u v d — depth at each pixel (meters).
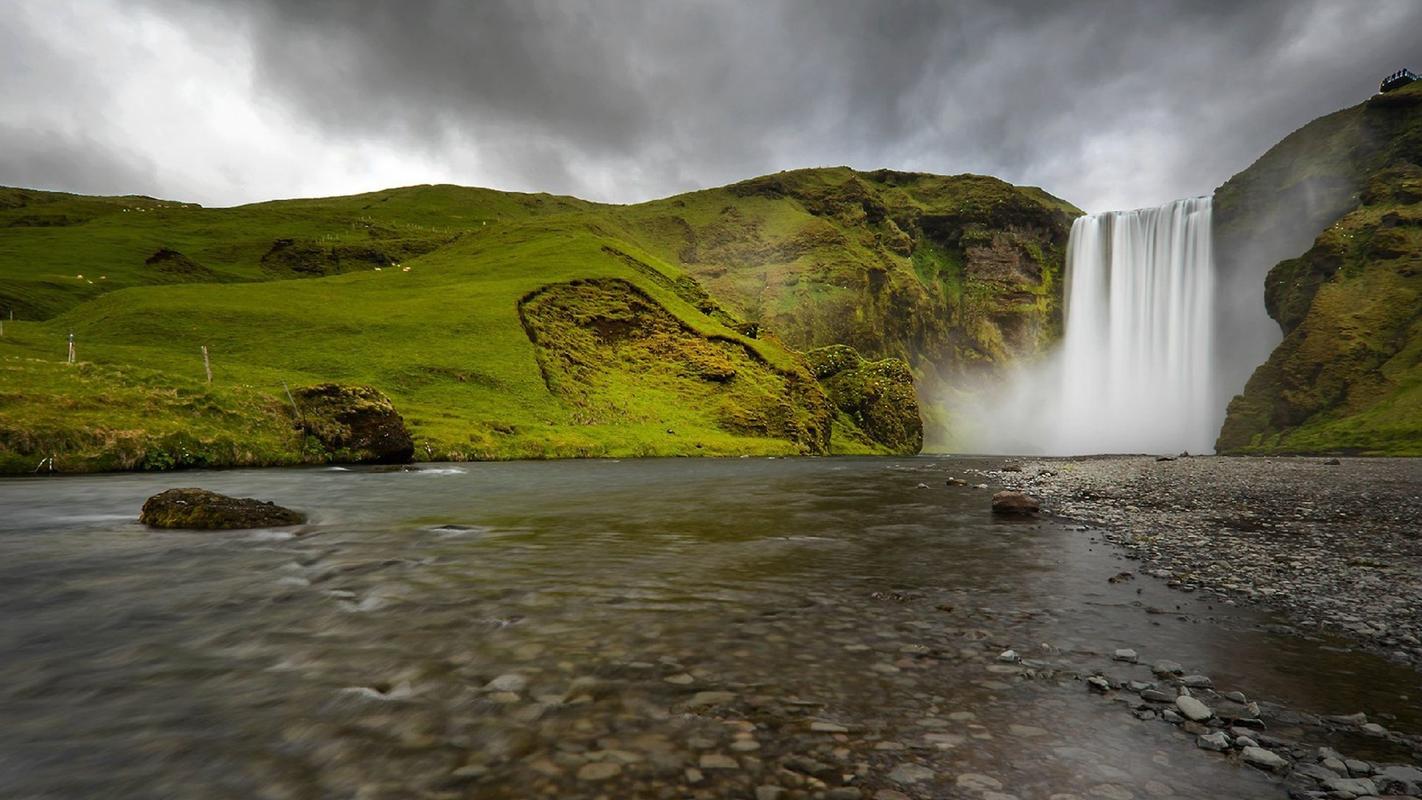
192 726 5.13
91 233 155.62
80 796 4.09
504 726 5.22
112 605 8.74
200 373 43.72
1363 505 22.92
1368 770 4.79
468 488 26.92
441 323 72.81
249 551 12.70
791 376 98.94
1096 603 9.63
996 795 4.33
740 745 4.99
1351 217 134.00
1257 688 6.51
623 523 17.41
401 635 7.55
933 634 7.98
